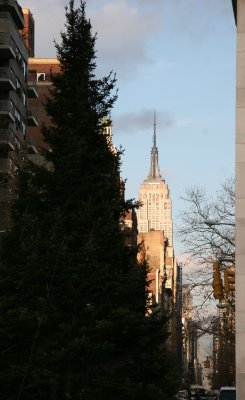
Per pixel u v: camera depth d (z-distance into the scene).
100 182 59.66
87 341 53.53
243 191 48.81
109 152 60.97
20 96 108.94
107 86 62.09
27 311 54.31
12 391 55.06
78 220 57.94
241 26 50.22
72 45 62.31
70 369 54.62
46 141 60.69
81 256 56.16
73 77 61.25
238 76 49.72
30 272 55.59
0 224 72.50
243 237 48.62
